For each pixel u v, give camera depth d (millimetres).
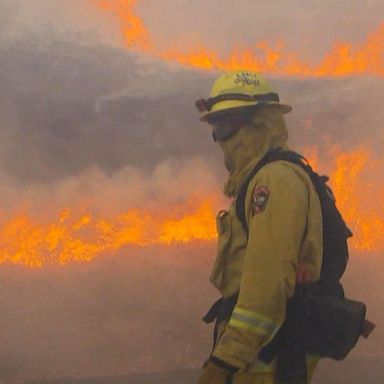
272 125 4910
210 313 5055
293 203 4527
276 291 4395
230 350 4406
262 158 4812
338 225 4789
